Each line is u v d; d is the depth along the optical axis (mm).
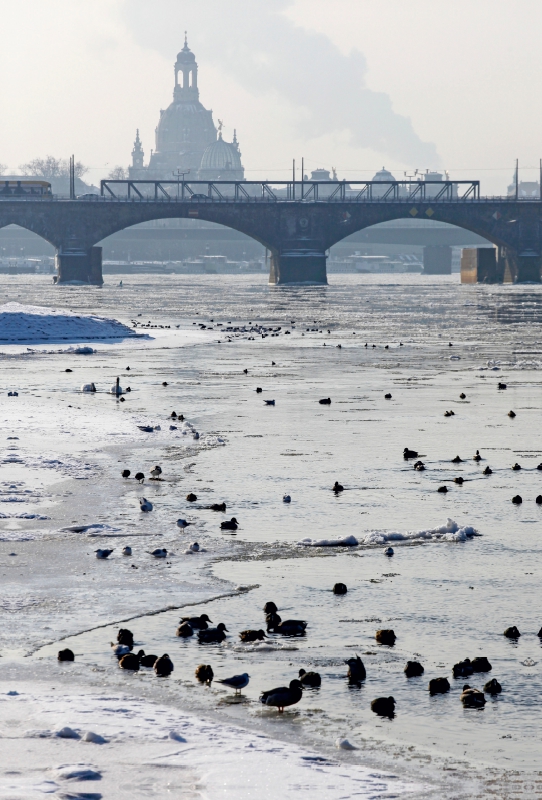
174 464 55000
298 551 38906
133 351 128875
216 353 126875
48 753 21016
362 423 70000
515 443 62062
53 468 52969
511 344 144000
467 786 20531
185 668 27031
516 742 22766
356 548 39438
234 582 34906
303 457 57500
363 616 31375
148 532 41250
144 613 31594
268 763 20922
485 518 44062
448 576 35625
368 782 20312
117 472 52594
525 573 35969
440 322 197000
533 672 26844
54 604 32250
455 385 92875
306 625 30531
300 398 83312
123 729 22469
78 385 90188
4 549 38438
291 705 24688
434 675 26672
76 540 39875
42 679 26000
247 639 29250
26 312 153625
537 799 20016
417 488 49812
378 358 121000
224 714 24078
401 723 23734
